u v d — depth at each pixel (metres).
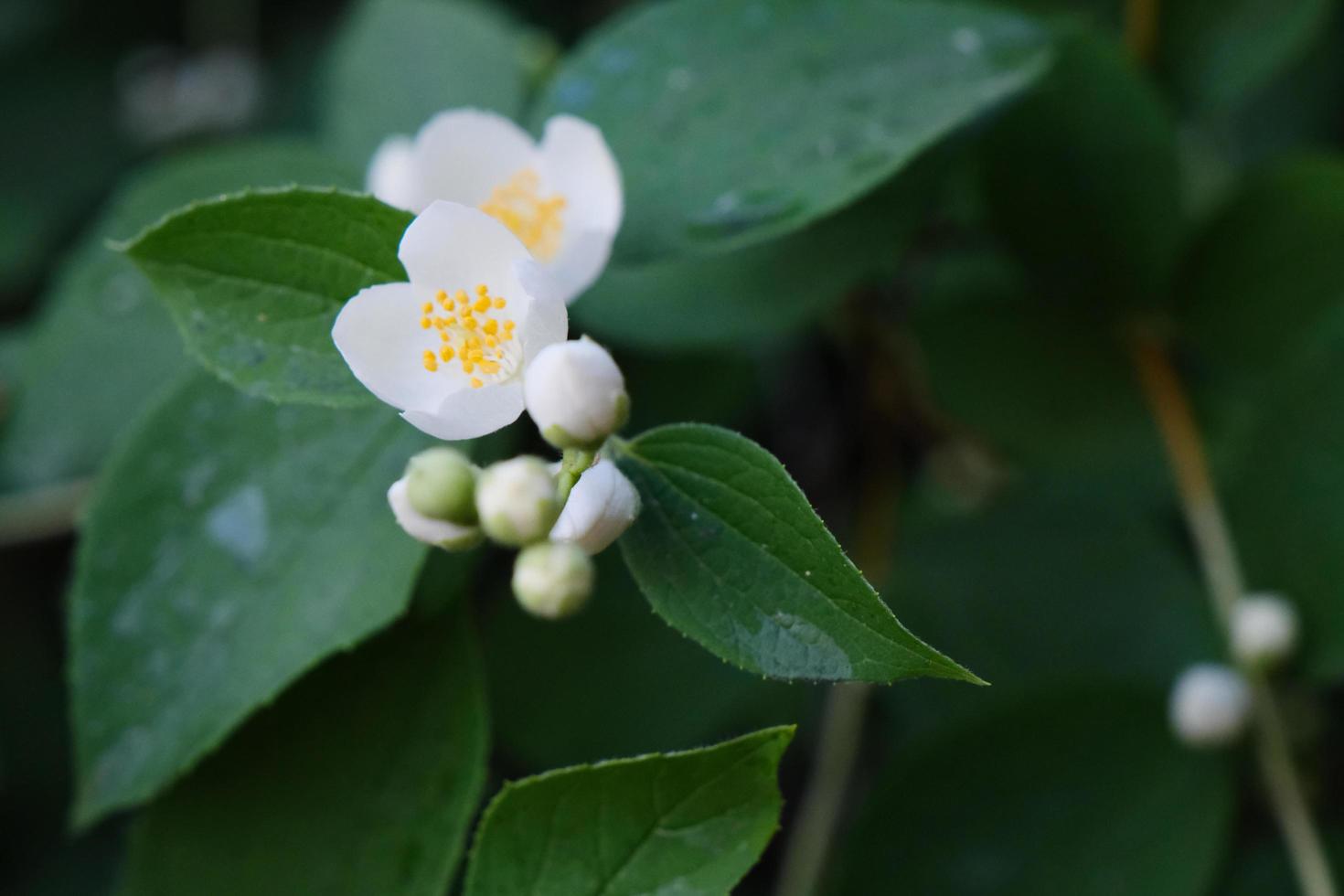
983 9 0.51
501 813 0.46
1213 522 0.56
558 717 0.56
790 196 0.49
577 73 0.51
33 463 0.56
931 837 0.54
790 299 0.53
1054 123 0.55
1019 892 0.54
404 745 0.50
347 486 0.49
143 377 0.56
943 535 0.59
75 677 0.49
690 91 0.51
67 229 0.80
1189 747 0.54
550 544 0.45
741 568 0.45
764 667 0.45
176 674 0.49
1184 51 0.58
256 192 0.46
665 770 0.46
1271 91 0.68
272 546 0.49
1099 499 0.59
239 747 0.50
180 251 0.46
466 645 0.50
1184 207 0.56
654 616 0.56
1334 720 0.58
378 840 0.49
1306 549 0.55
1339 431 0.55
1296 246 0.56
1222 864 0.55
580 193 0.49
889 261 0.54
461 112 0.50
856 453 0.64
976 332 0.58
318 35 0.81
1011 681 0.58
